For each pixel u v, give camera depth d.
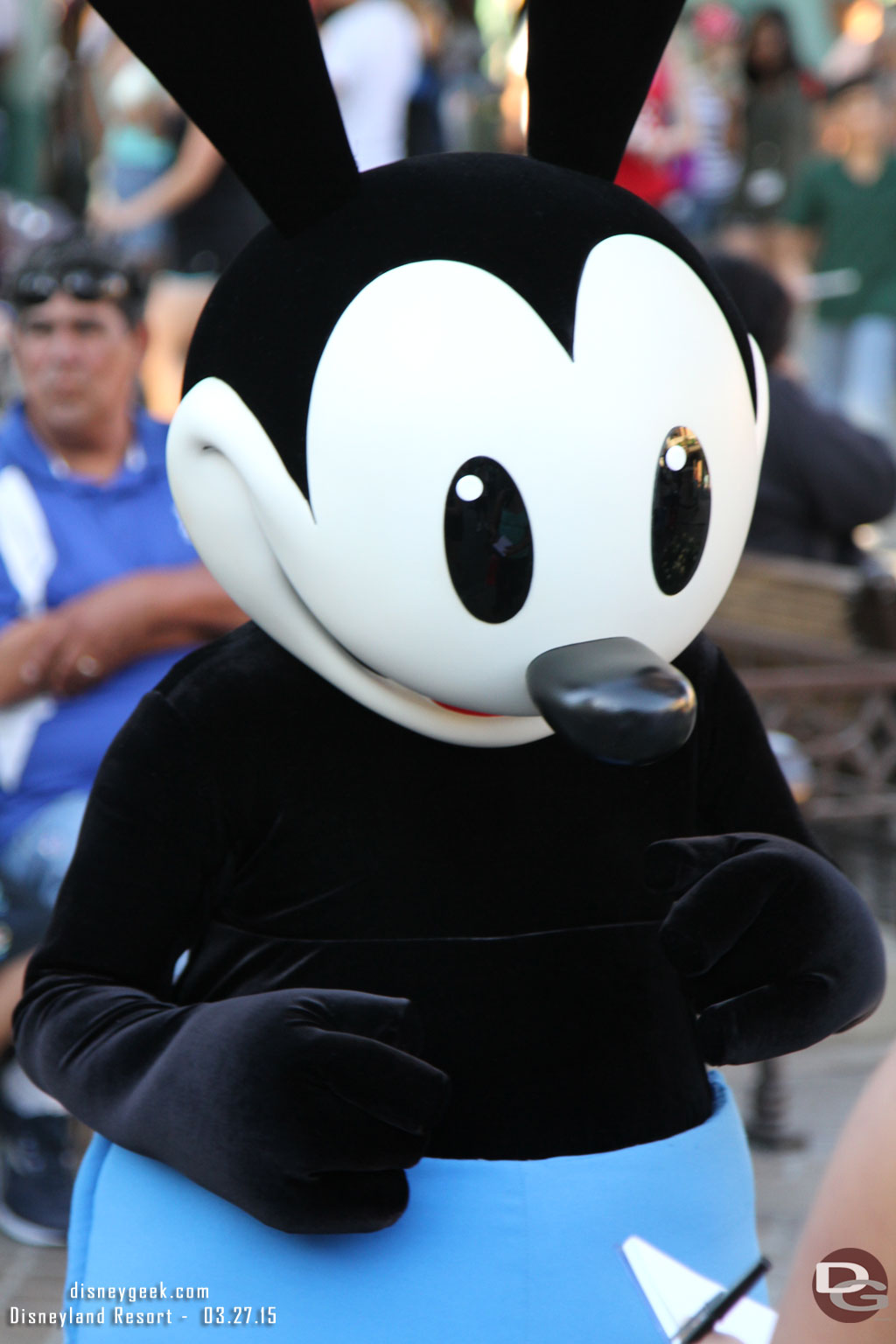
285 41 4.56
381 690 4.76
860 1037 12.58
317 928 4.87
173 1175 4.81
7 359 14.23
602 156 4.98
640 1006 4.98
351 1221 4.36
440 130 22.61
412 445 4.38
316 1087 4.25
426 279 4.51
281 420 4.55
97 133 21.58
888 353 25.53
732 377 4.75
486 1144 4.76
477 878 4.89
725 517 4.70
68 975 4.95
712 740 5.49
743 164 28.34
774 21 28.27
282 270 4.70
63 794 9.77
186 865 4.92
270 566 4.73
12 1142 9.70
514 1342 4.64
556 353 4.43
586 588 4.43
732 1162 5.09
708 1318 4.13
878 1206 3.20
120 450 10.26
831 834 16.09
